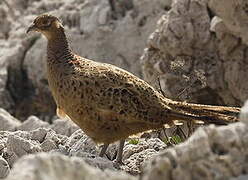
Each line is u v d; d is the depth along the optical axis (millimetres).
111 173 6465
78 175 6164
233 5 14586
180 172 6242
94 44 19547
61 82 10633
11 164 11070
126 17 19484
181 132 12922
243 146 6289
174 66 14438
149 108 10477
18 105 20484
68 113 10789
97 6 20031
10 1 22484
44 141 11859
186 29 15812
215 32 15602
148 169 6562
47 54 11031
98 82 10367
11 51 21000
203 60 15828
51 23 11156
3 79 20531
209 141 6328
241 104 15602
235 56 15555
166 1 18859
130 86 10422
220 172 6191
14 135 11336
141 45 19000
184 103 10695
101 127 10578
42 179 5910
